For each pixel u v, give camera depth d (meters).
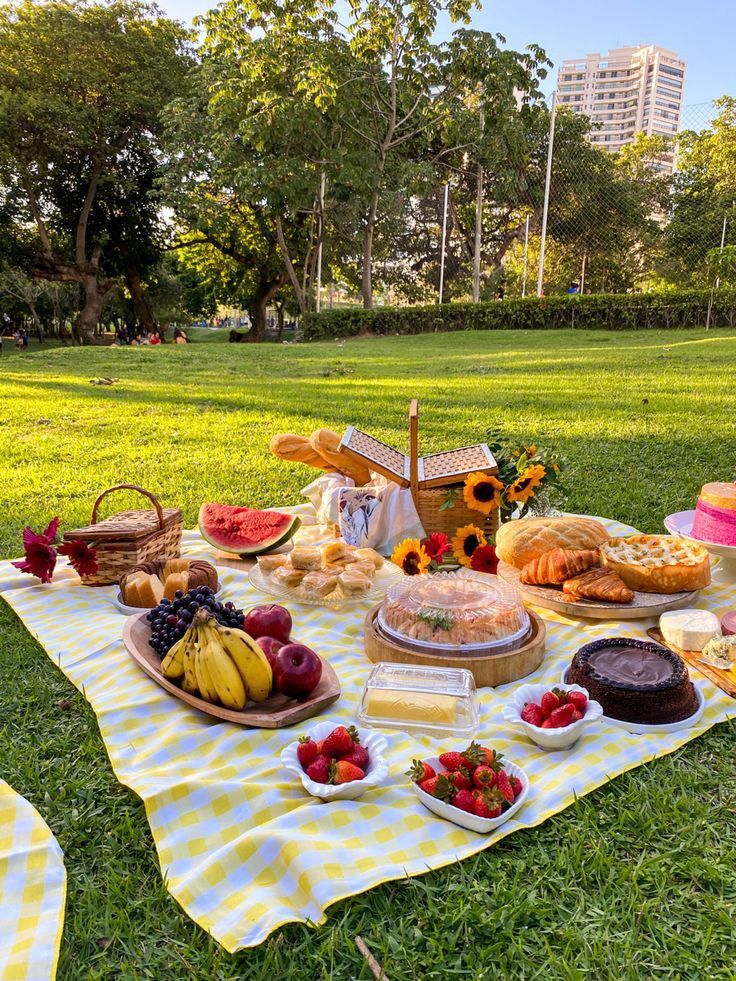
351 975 1.83
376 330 28.30
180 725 2.83
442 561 4.43
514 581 4.04
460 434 8.30
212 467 7.29
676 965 1.84
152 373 15.47
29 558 4.21
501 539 4.20
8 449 8.25
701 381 11.37
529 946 1.91
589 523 4.21
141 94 35.59
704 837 2.29
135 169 40.12
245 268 43.47
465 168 37.91
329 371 15.19
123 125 37.38
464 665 3.13
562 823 2.33
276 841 2.15
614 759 2.62
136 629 3.44
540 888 2.09
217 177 32.47
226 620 3.22
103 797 2.52
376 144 30.95
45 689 3.19
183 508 6.02
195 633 2.94
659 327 24.00
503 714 2.79
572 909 2.02
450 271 43.31
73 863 2.24
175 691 2.97
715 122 38.34
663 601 3.70
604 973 1.83
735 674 3.11
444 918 1.97
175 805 2.38
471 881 2.09
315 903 1.98
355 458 4.77
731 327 23.06
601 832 2.30
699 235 35.31
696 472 6.48
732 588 4.11
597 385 11.41
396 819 2.30
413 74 30.16
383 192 31.50
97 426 9.41
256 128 28.47
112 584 4.26
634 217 38.44
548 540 4.06
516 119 32.12
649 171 39.22
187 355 19.94
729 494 4.01
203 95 31.75
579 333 23.00
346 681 3.19
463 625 3.23
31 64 34.41
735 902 2.03
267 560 4.29
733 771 2.61
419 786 2.38
